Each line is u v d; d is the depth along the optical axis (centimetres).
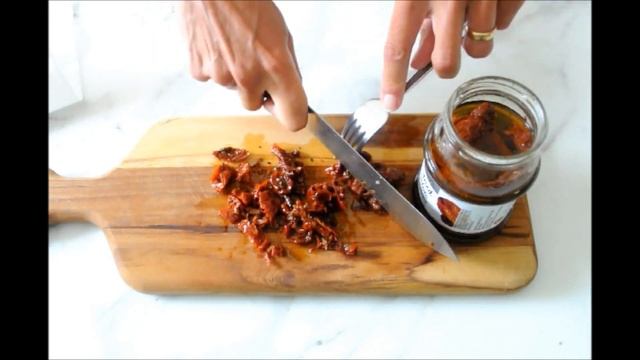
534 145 48
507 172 50
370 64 66
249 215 58
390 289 56
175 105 65
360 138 58
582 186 60
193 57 53
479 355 56
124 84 66
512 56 65
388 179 59
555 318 56
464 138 52
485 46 51
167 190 59
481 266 56
